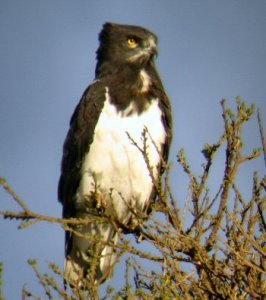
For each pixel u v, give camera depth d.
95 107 13.45
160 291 9.02
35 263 8.84
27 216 8.55
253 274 9.04
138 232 10.61
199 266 9.21
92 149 13.45
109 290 9.07
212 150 9.73
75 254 13.23
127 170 13.32
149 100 13.45
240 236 9.46
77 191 13.85
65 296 8.90
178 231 9.38
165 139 13.48
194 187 9.69
